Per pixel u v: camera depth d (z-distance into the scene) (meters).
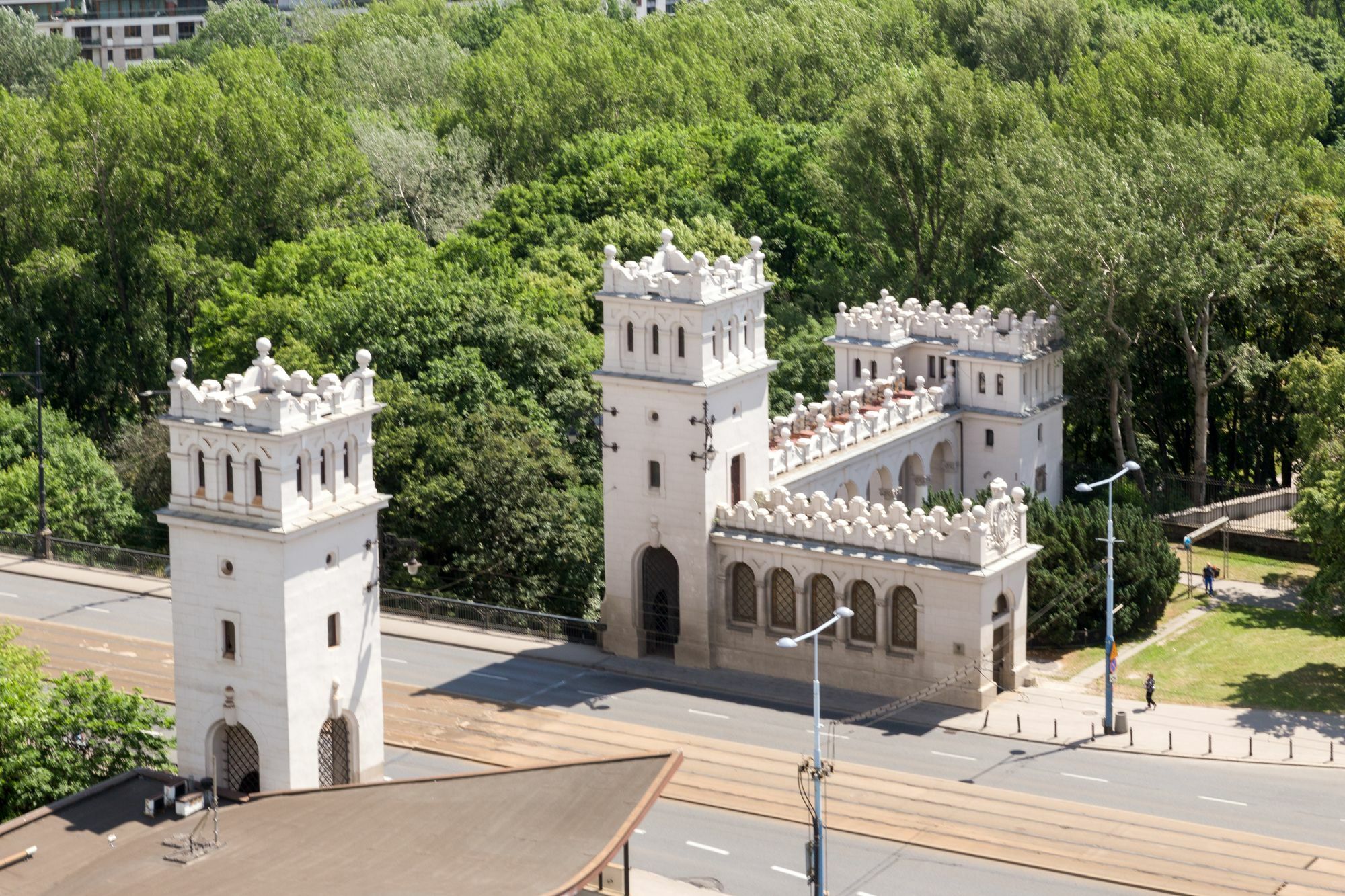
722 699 107.25
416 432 129.62
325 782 86.44
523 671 111.88
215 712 85.06
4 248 179.75
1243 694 106.56
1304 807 91.44
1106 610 111.31
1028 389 132.75
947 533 104.25
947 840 88.25
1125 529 117.62
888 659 106.81
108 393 176.38
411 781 80.00
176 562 84.75
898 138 165.00
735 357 110.62
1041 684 108.81
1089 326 136.75
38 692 88.44
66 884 71.25
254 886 69.81
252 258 182.62
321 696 85.00
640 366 109.81
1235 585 125.69
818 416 121.25
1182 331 141.00
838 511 108.62
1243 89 186.00
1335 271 145.75
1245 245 145.12
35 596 125.25
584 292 166.62
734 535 109.88
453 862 70.69
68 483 141.00
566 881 67.94
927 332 135.12
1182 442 157.50
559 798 76.12
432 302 144.00
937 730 101.88
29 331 173.38
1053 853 86.69
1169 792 93.38
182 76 194.25
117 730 85.81
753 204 186.25
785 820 90.69
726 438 110.12
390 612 122.12
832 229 186.00
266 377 85.56
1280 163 146.88
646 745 100.12
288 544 82.00
